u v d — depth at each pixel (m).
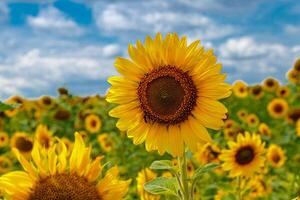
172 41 0.97
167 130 0.98
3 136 3.01
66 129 3.63
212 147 2.05
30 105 4.18
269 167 2.46
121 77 0.98
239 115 3.71
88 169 0.70
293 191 1.80
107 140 2.70
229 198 1.61
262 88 5.06
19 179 0.68
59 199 0.67
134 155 2.42
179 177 0.94
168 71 0.97
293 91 5.13
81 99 4.86
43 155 0.69
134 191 1.70
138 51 0.97
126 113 0.99
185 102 0.96
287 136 3.08
